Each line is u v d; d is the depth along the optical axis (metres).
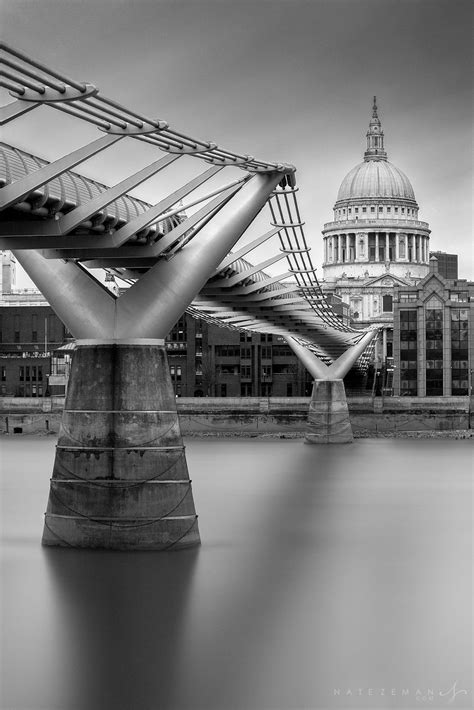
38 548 64.88
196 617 53.88
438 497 100.06
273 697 44.66
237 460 143.25
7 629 51.81
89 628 51.91
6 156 49.16
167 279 63.50
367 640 51.06
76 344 63.59
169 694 44.72
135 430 62.81
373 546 72.75
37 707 43.41
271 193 68.50
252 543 72.50
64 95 41.19
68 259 63.31
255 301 101.25
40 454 156.50
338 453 157.00
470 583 61.91
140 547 62.88
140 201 64.62
